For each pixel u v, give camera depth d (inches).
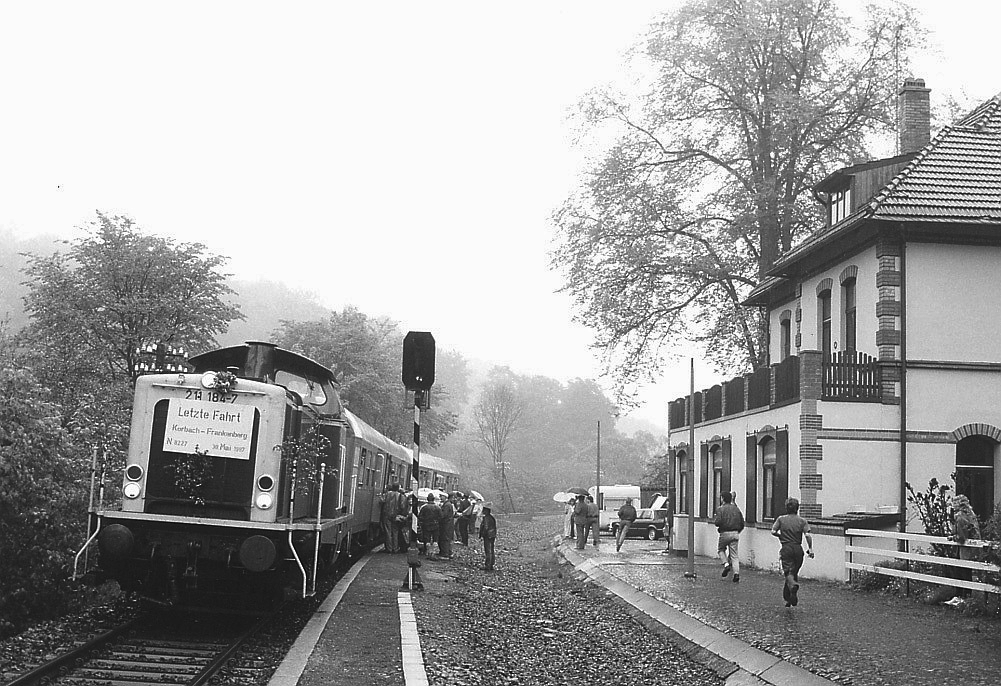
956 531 653.3
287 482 562.9
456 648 547.5
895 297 891.4
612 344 1417.3
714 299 1421.0
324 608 627.8
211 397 546.3
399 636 549.3
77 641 462.3
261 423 546.3
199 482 536.1
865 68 1332.4
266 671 434.0
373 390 2048.5
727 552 852.0
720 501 1141.7
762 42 1321.4
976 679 435.8
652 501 1839.3
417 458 775.7
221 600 585.0
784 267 1079.0
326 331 2106.3
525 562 1312.7
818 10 1331.2
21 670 395.9
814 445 871.7
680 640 603.2
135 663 431.8
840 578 810.2
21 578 535.5
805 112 1267.2
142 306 924.0
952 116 1326.3
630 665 544.4
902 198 885.8
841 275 986.1
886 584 749.9
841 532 810.2
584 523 1318.9
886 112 1315.2
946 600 660.1
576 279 1405.0
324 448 593.3
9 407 540.4
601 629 678.5
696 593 759.7
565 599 856.3
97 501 592.1
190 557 520.4
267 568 506.3
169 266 956.0
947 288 893.2
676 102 1403.8
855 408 879.1
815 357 880.9
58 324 925.8
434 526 1141.7
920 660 476.7
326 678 433.1
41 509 537.0
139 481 535.2
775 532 667.4
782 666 479.8
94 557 531.2
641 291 1390.3
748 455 1035.9
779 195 1326.3
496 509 3481.8
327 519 641.6
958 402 885.8
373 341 2140.7
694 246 1382.9
